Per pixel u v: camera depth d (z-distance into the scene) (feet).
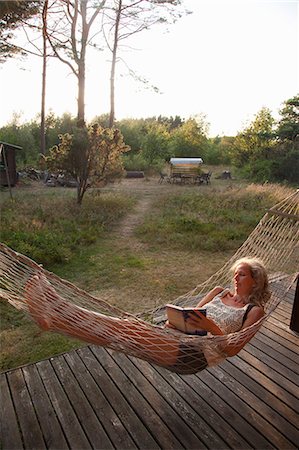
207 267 19.67
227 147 78.64
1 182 45.98
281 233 11.56
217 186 50.29
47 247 19.90
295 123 60.70
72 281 17.39
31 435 7.38
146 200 39.45
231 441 7.20
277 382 9.04
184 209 33.19
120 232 26.37
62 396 8.50
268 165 57.16
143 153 76.18
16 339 12.35
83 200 35.04
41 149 60.75
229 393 8.61
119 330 6.67
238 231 25.46
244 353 10.30
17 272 6.43
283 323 12.12
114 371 9.43
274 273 11.79
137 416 7.88
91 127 32.76
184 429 7.51
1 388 8.76
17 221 25.18
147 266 19.57
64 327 6.39
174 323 7.78
